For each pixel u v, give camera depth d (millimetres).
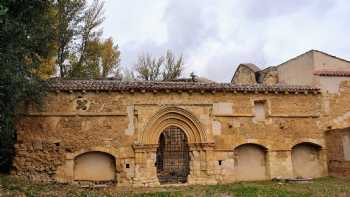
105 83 20641
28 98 17094
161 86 20688
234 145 21297
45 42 16938
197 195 16203
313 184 19484
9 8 14992
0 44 14125
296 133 22328
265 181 21266
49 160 19375
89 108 20125
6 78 13961
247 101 21984
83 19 30875
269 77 29516
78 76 29844
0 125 15844
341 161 21641
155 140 20531
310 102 22891
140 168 19922
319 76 23359
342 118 23203
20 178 18500
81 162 20094
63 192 15883
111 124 20219
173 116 21031
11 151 20016
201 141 20828
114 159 20234
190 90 21031
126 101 20562
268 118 22109
